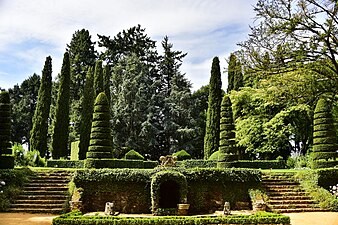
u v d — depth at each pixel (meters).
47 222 11.30
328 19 16.44
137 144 36.28
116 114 35.31
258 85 24.77
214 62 29.38
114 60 42.12
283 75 19.00
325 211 14.52
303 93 19.28
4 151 17.50
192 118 37.84
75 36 44.62
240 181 15.55
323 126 18.22
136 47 41.94
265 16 17.23
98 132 18.25
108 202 13.72
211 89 28.97
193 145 38.38
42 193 15.00
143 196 14.93
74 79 41.28
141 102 36.06
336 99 22.50
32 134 28.25
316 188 15.92
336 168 16.91
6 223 10.98
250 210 14.75
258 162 24.05
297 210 14.41
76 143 29.16
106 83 31.20
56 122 27.78
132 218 10.80
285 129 25.30
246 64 17.83
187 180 15.18
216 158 24.81
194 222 10.72
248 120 26.42
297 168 23.48
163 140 39.06
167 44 42.84
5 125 17.86
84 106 28.38
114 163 19.69
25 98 47.97
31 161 22.81
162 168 15.38
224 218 10.80
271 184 16.67
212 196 15.32
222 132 19.55
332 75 18.48
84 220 10.44
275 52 17.11
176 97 38.16
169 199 15.52
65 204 14.09
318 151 18.12
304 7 16.58
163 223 10.69
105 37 42.53
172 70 42.50
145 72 37.72
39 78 50.09
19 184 15.38
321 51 17.03
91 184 15.00
